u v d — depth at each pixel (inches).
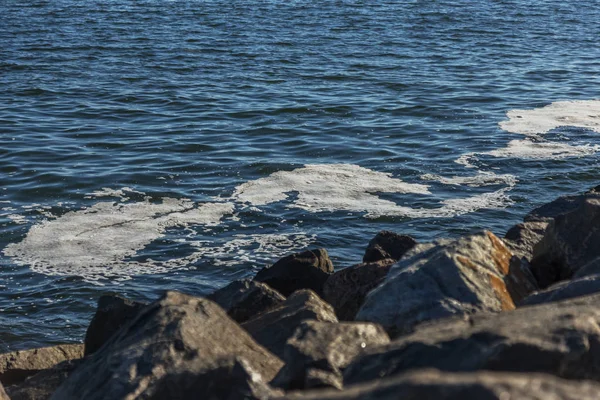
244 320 406.9
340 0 2527.1
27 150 968.9
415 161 907.4
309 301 369.4
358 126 1086.4
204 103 1235.2
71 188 821.9
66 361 372.5
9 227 708.7
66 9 2325.3
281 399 164.9
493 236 366.6
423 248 363.9
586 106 1190.3
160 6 2396.7
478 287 326.0
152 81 1400.1
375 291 329.7
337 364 257.4
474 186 816.3
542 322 225.1
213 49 1707.7
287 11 2289.6
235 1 2506.2
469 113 1153.4
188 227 709.3
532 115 1128.2
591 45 1844.2
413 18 2188.7
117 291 594.6
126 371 262.7
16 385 367.6
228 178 853.2
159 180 848.3
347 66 1530.5
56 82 1385.3
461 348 223.0
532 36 1957.4
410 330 311.3
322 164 902.4
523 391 132.7
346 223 719.7
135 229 705.0
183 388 250.7
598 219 371.6
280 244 677.3
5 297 586.9
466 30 2018.9
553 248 377.4
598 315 227.0
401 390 138.6
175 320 284.5
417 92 1307.8
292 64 1549.0
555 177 842.2
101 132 1064.8
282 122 1113.4
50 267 630.5
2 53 1636.3
